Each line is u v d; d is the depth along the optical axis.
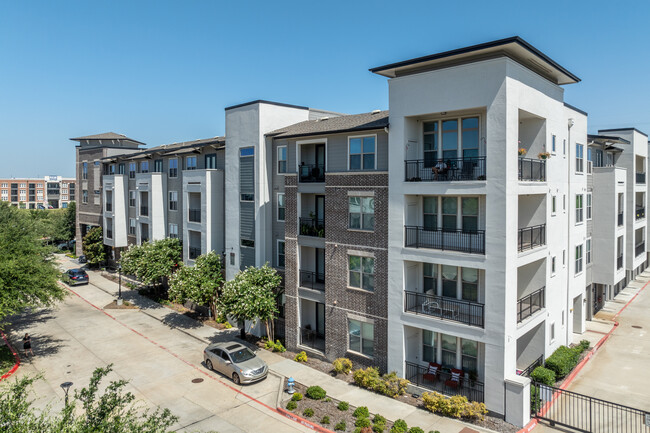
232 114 29.48
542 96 19.73
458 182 17.84
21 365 23.42
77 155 56.56
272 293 25.11
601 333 26.78
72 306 35.66
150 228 40.25
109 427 10.24
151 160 42.88
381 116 23.36
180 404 19.03
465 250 18.31
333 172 22.39
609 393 19.03
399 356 19.94
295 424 17.41
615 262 28.61
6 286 23.12
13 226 26.59
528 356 21.11
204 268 29.55
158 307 34.84
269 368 22.61
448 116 19.33
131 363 23.70
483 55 17.73
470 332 17.69
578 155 25.36
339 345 22.52
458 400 17.19
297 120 29.75
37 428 9.87
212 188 32.59
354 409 18.09
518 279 21.14
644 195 36.66
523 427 16.31
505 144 16.75
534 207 20.64
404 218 19.58
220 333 28.44
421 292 20.50
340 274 22.28
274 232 27.91
